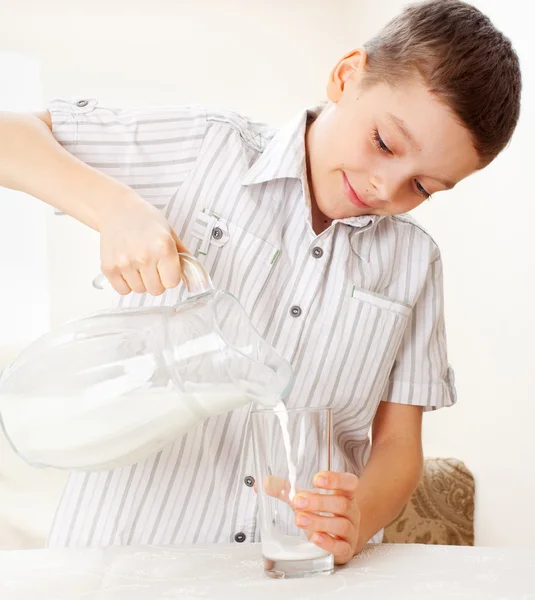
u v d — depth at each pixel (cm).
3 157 83
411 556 76
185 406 67
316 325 98
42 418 67
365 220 98
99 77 277
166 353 67
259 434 67
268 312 97
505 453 181
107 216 76
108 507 94
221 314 69
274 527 68
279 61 292
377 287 102
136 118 98
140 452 70
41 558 76
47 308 264
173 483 94
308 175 99
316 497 68
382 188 88
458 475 192
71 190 80
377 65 87
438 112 82
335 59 295
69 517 95
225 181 98
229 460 95
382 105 85
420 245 106
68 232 265
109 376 67
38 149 84
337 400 99
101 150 96
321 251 98
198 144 99
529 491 170
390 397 107
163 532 94
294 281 98
